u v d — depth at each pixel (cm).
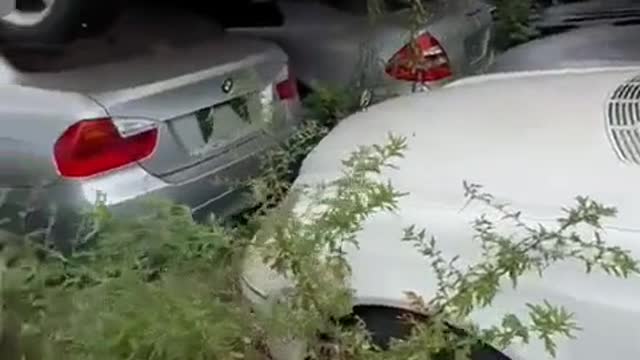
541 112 312
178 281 284
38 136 392
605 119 296
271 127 456
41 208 390
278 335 278
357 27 568
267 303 293
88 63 430
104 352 259
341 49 570
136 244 304
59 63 427
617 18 596
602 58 506
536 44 547
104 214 322
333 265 280
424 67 547
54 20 447
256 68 460
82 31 460
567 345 257
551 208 266
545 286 259
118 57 441
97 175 387
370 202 278
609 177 269
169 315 260
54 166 389
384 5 563
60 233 386
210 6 581
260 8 596
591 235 256
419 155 301
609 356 254
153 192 397
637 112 297
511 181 279
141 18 498
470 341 258
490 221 271
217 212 421
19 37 443
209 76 428
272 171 330
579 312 255
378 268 285
